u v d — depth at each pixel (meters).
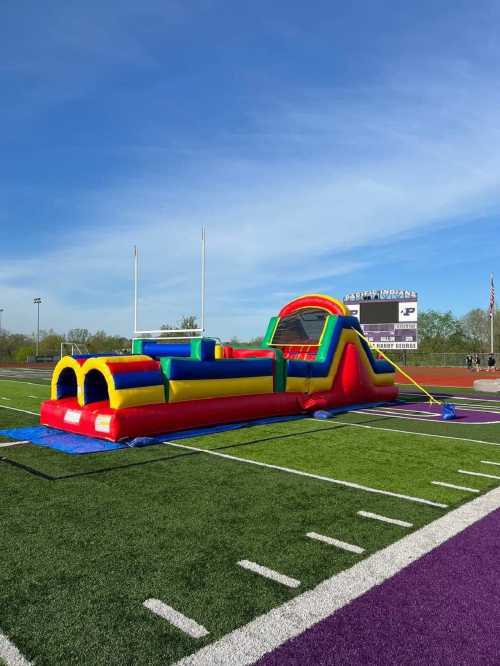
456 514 4.84
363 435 9.05
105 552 3.94
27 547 4.04
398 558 3.86
